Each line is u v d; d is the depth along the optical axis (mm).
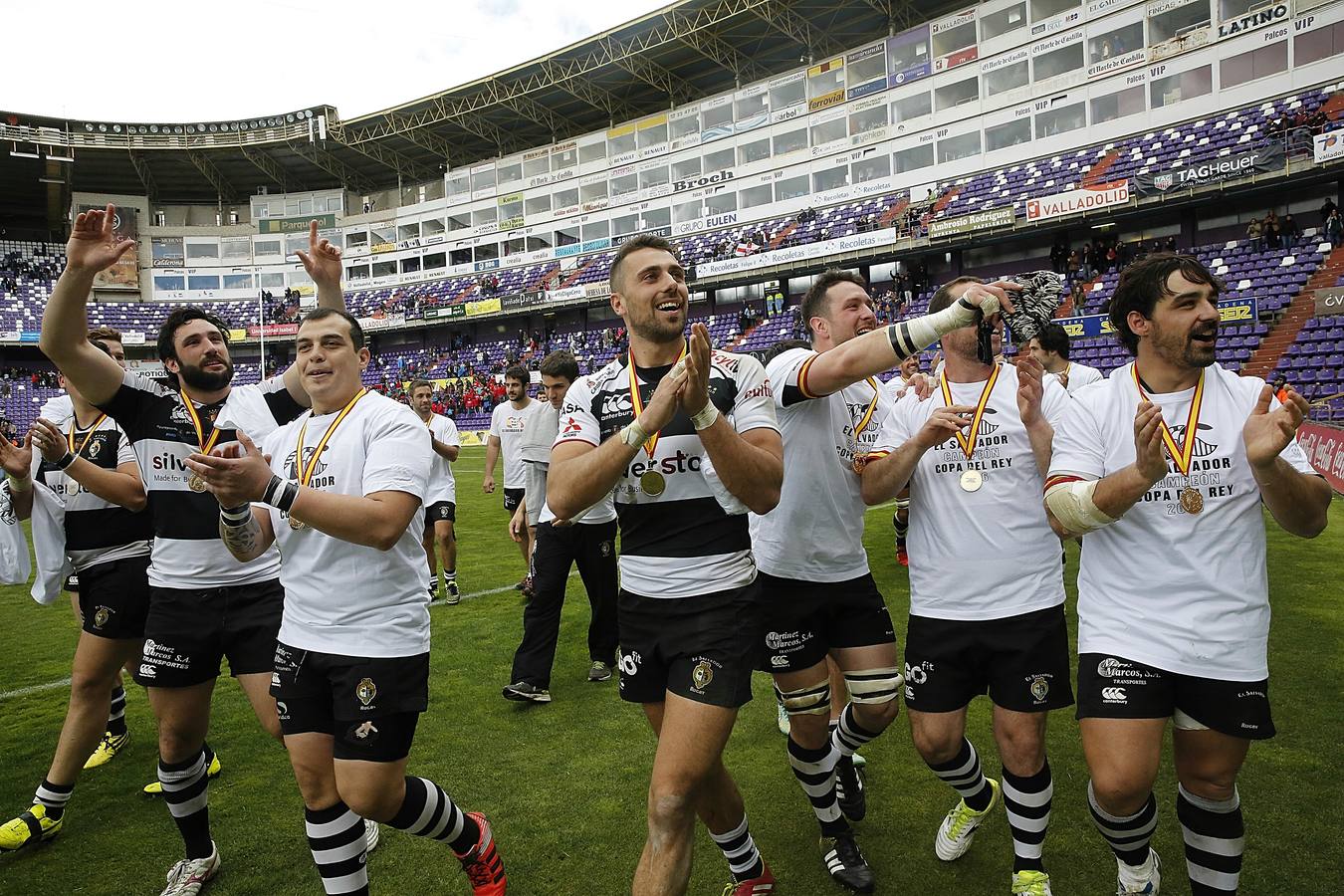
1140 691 2092
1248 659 2039
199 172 41625
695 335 1832
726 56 32844
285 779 3576
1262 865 2562
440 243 41281
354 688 2232
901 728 3912
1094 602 2229
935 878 2619
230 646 2760
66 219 41812
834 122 30672
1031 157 26562
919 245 25969
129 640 3117
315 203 43219
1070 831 2863
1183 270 2107
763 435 2172
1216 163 20594
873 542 8719
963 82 27766
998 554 2492
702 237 34156
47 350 2633
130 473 3146
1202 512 2092
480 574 8086
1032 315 2234
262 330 35281
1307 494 2016
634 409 2227
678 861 1940
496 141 40188
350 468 2371
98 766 3783
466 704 4402
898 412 2816
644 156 35500
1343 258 18828
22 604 7453
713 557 2123
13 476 3133
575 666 5062
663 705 2227
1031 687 2416
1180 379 2197
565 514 2086
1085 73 25375
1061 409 2553
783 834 2943
